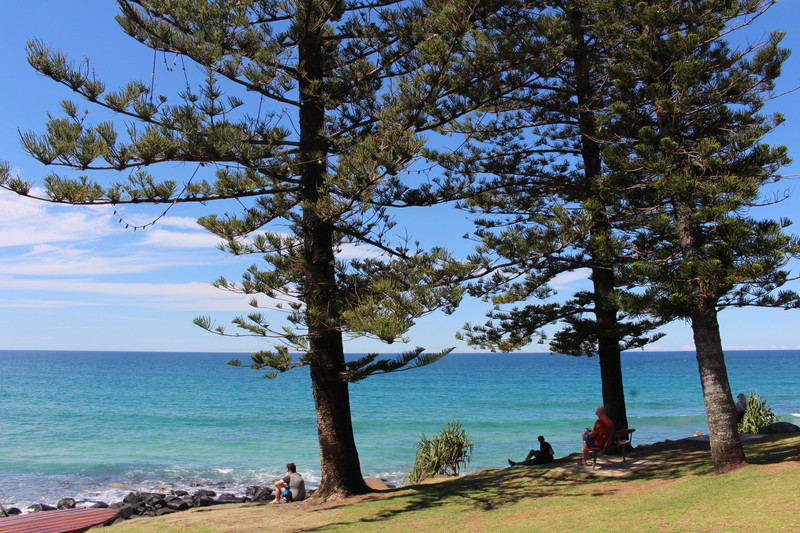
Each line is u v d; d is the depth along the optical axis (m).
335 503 9.23
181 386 64.81
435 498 8.84
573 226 10.45
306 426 30.86
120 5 8.41
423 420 32.47
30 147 7.17
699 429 26.45
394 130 8.40
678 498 6.65
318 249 10.41
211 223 9.84
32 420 33.00
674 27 9.56
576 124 12.98
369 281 10.73
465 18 8.80
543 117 13.24
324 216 9.55
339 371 9.93
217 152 8.74
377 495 9.61
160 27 8.69
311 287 10.30
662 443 12.48
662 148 8.43
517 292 13.59
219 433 28.20
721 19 10.18
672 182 7.78
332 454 9.88
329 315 9.75
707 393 7.97
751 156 8.41
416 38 10.10
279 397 50.62
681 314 7.63
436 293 8.10
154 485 17.45
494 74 10.40
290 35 10.27
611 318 11.78
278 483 10.85
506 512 7.30
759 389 51.72
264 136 10.12
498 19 12.02
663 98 8.59
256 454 22.61
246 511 9.20
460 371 106.44
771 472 7.00
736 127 10.20
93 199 8.03
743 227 7.43
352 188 9.05
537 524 6.38
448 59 8.91
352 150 9.87
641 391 52.47
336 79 10.31
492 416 34.16
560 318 12.81
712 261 7.20
